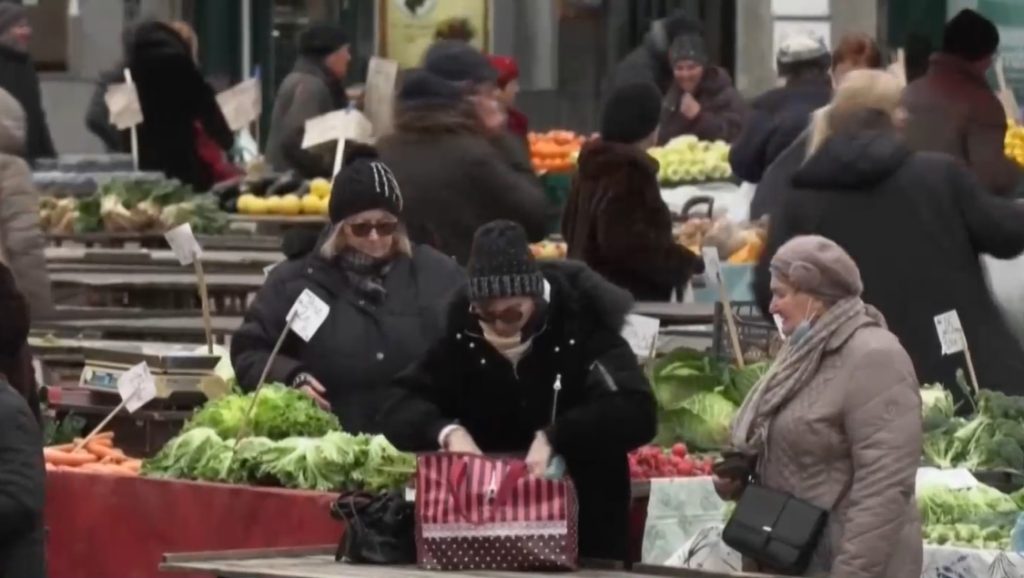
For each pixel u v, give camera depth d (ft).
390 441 61.46
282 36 191.01
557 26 180.14
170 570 55.01
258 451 68.39
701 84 137.59
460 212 83.30
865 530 56.49
